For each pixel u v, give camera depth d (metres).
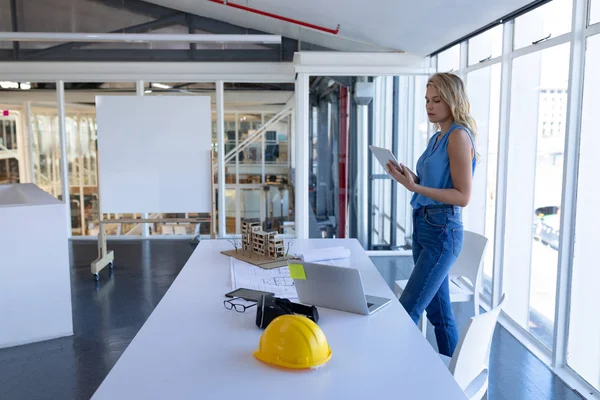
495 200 3.96
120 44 6.50
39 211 3.46
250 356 1.42
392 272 5.36
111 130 5.39
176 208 5.46
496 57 4.00
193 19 6.55
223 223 6.91
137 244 6.62
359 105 5.90
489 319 1.61
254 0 5.09
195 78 6.57
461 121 2.09
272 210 6.95
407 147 5.97
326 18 5.06
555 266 3.61
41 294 3.51
